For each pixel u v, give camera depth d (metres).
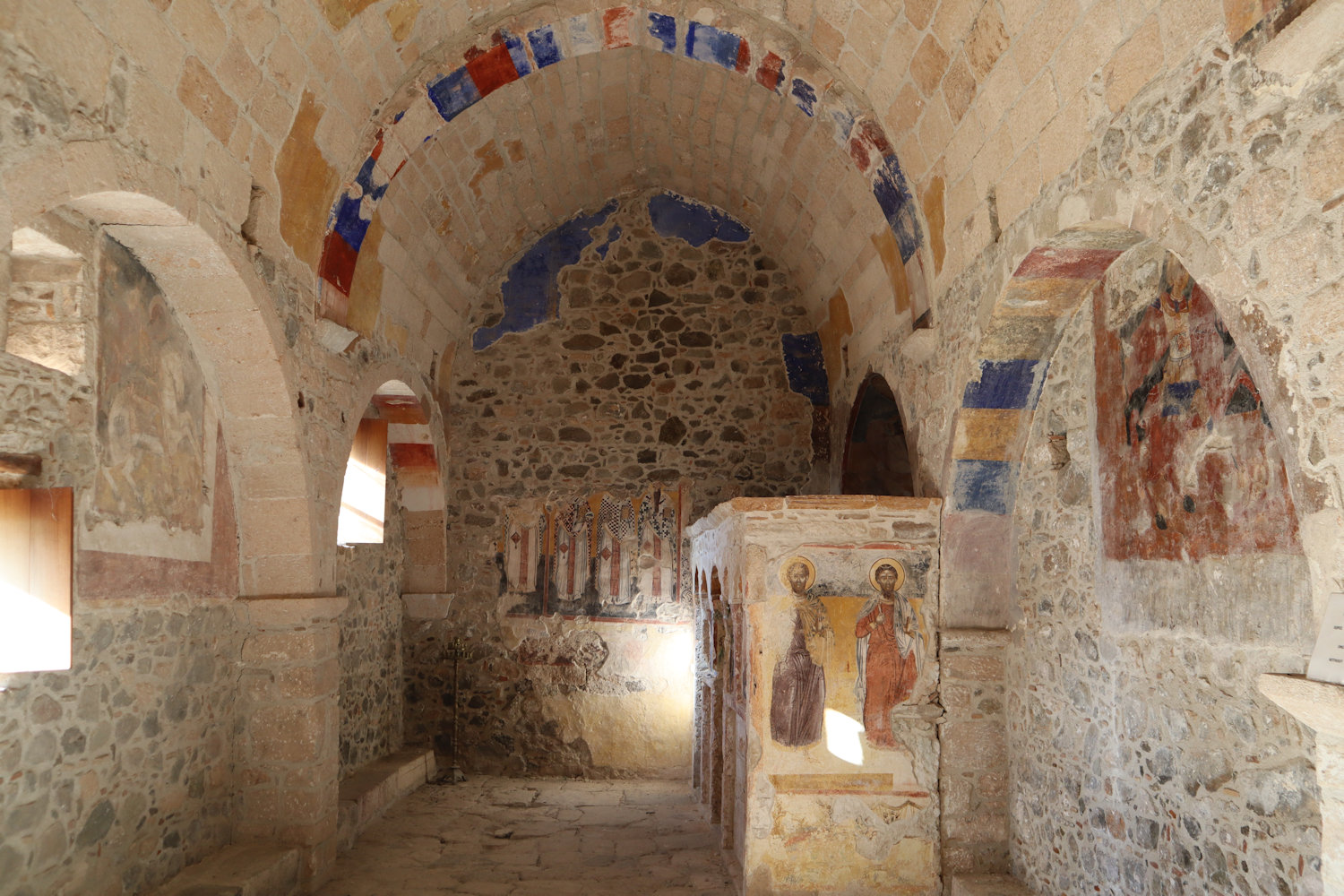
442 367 7.93
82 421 3.66
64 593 3.36
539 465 8.13
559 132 6.89
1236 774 3.01
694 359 8.20
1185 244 2.77
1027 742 4.63
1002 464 4.83
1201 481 3.21
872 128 5.27
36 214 2.91
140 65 3.42
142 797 4.09
